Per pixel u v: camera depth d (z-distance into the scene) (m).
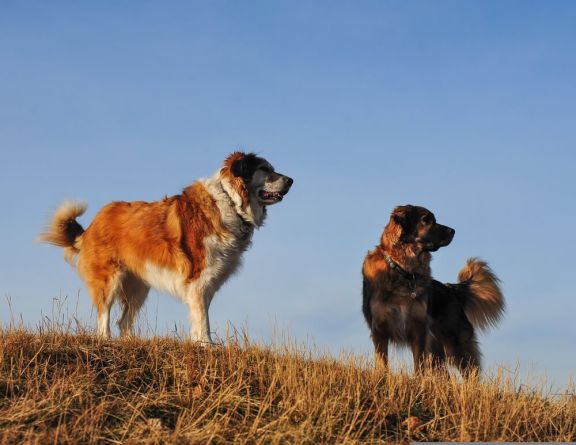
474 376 7.95
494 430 6.56
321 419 6.24
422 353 9.41
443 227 9.54
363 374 7.56
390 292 9.38
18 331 7.40
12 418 5.62
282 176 9.52
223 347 7.77
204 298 9.05
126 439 5.59
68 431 5.54
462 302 10.61
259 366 7.18
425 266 9.54
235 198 9.23
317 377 7.14
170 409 6.24
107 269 9.50
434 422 6.63
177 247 9.09
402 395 7.14
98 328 9.45
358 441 5.96
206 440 5.62
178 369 7.00
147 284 9.59
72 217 10.16
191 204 9.23
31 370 6.60
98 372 6.73
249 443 5.73
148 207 9.53
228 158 9.45
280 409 6.45
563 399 7.54
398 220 9.39
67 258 10.23
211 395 6.41
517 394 7.58
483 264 10.91
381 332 9.52
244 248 9.49
